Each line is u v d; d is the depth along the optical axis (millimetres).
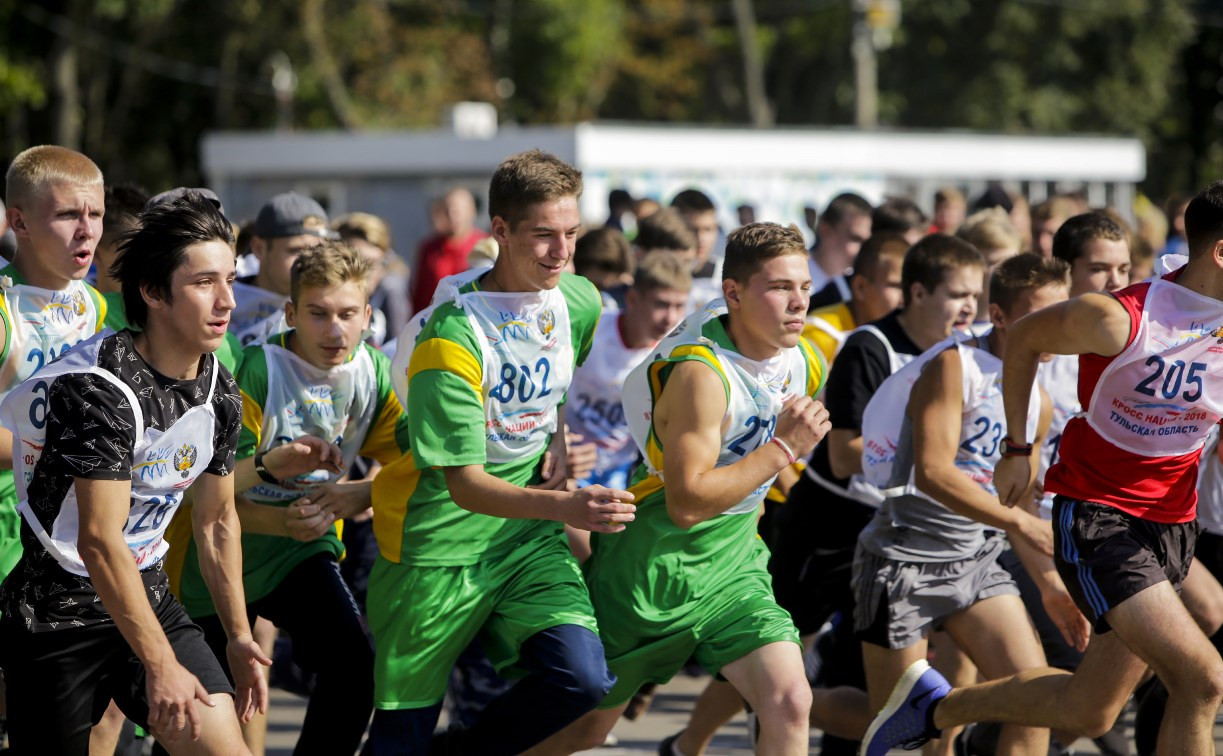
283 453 15031
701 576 14688
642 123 122125
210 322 12227
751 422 14141
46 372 12086
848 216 25531
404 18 100000
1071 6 110500
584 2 102438
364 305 15797
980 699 15266
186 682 12055
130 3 86625
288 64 92875
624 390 14664
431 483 14562
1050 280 15648
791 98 127500
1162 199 121688
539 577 14648
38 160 14867
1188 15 113250
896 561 16141
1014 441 14719
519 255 14016
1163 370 13617
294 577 15977
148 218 12219
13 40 86562
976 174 60469
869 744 16141
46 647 12586
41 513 12211
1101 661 14266
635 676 14992
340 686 15562
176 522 15453
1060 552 14391
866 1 91688
